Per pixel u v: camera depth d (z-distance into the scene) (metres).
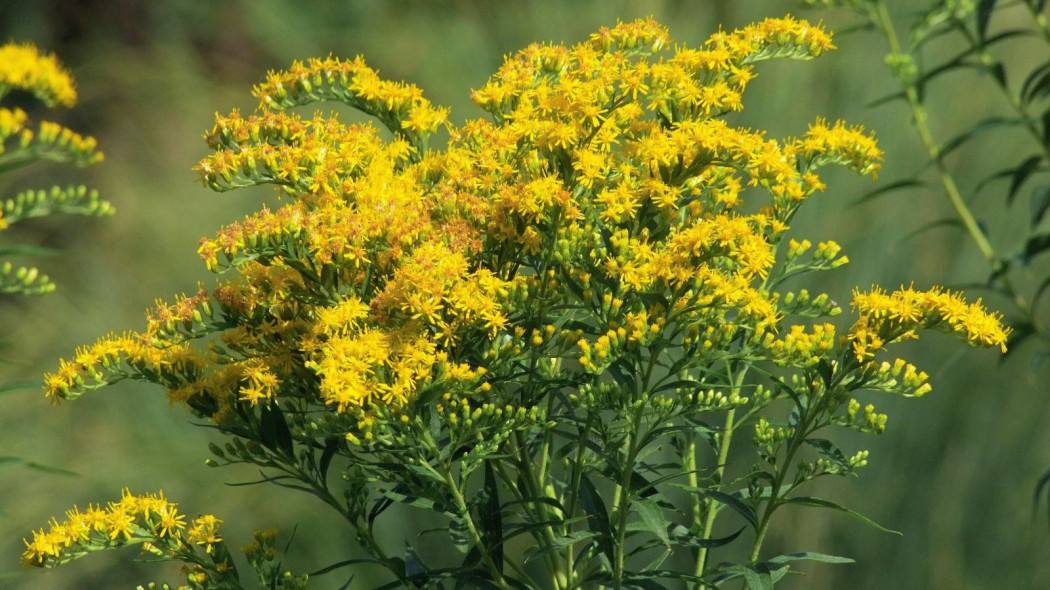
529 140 0.94
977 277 1.58
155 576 1.78
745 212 1.59
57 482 1.78
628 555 0.94
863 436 1.49
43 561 0.94
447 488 0.94
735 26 1.99
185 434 1.82
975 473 1.49
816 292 1.58
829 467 0.94
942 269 1.59
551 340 0.95
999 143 1.68
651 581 0.93
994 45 1.80
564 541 0.92
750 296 0.93
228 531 1.65
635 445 0.93
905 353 1.55
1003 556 1.47
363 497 0.95
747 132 0.94
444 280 0.91
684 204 0.95
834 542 1.45
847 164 0.97
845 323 1.54
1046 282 1.13
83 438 1.88
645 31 0.95
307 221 0.92
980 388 1.51
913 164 1.67
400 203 0.93
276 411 0.94
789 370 1.37
